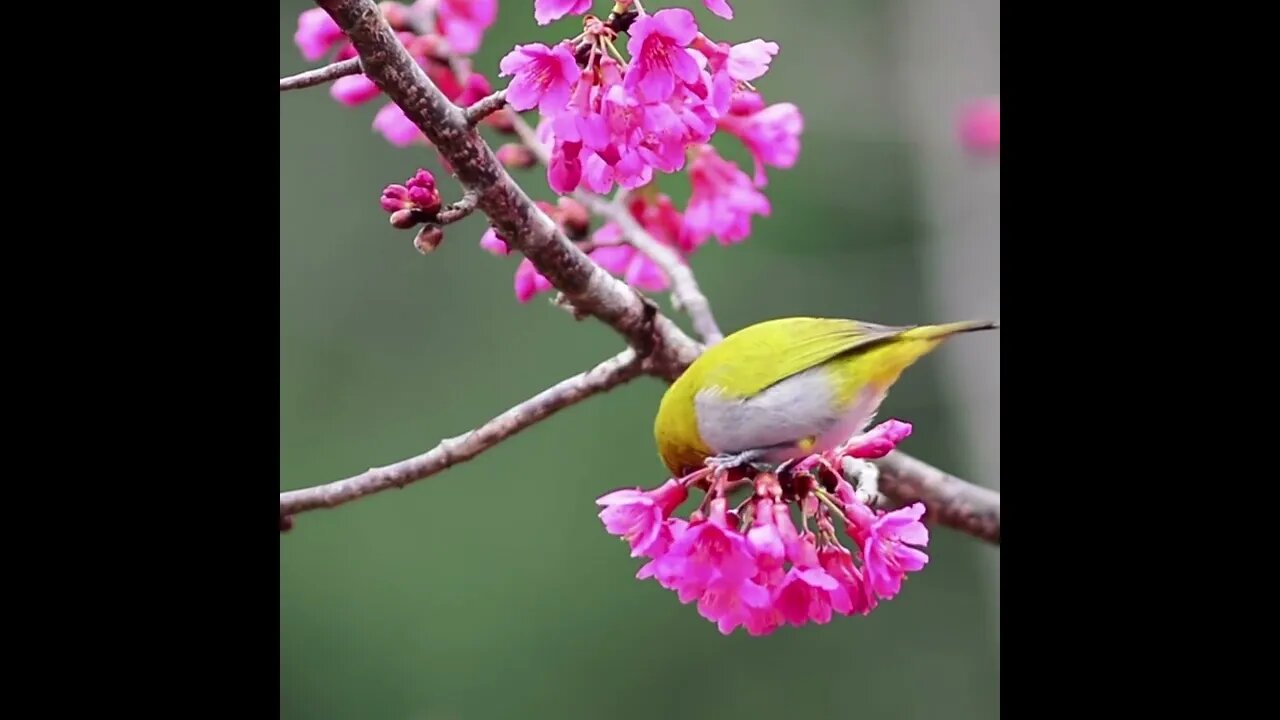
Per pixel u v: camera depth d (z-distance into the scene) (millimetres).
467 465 19734
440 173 18719
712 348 8039
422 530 19531
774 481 6676
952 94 20547
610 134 6441
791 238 20484
